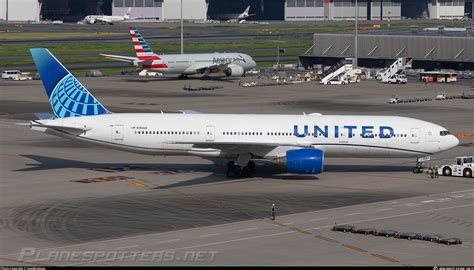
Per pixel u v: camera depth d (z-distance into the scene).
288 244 157.38
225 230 168.62
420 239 160.75
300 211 186.75
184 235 164.25
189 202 195.75
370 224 174.00
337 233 166.38
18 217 179.62
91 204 192.88
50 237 162.50
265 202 196.12
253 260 145.88
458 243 157.62
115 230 168.50
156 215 182.12
